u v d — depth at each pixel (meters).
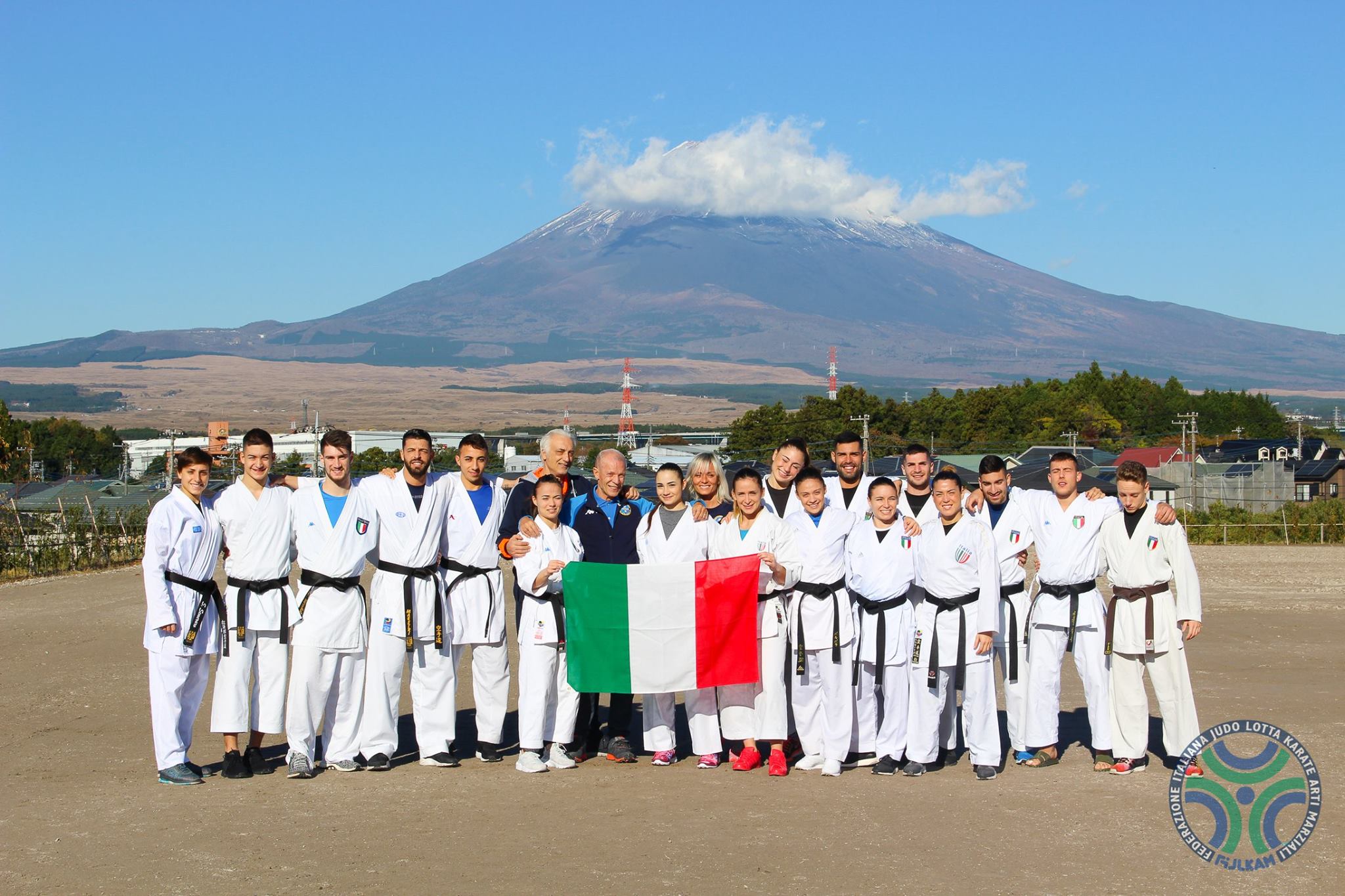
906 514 9.64
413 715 10.61
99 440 105.75
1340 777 8.69
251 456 9.01
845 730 9.22
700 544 9.55
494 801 8.31
